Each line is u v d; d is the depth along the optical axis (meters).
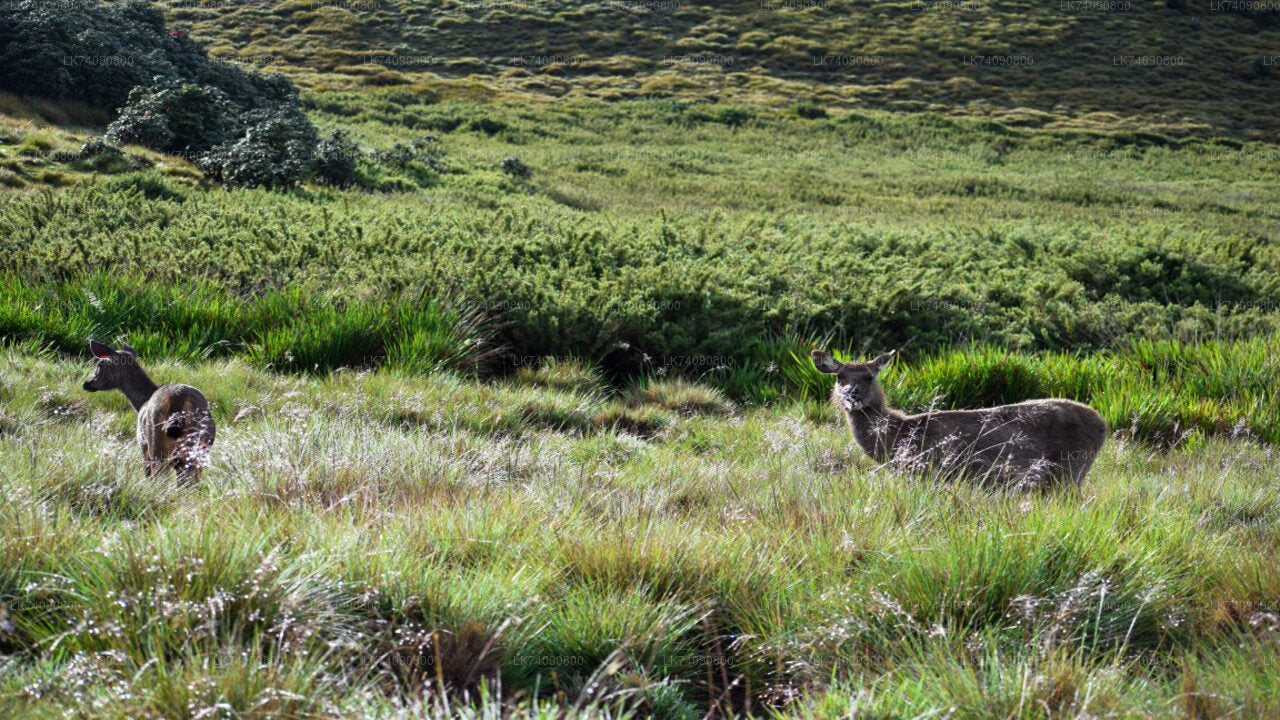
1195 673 5.29
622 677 5.44
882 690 5.34
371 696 4.77
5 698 4.42
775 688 5.55
